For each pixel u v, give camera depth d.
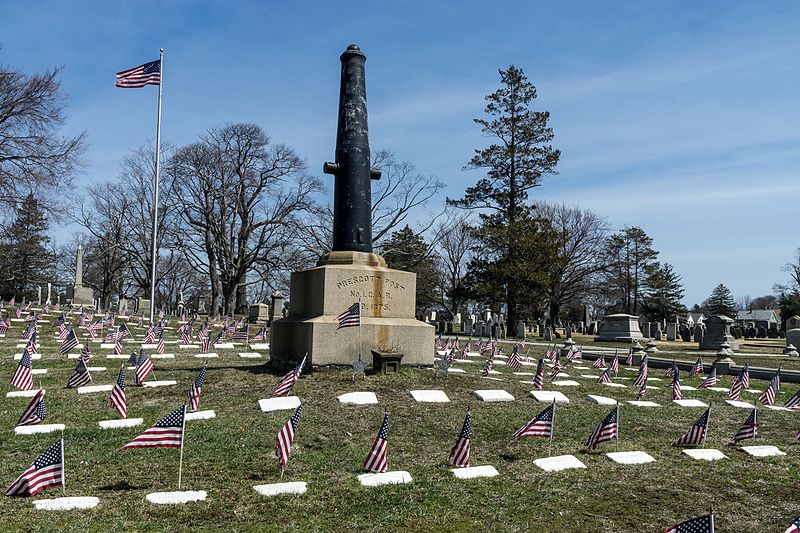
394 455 8.68
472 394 12.44
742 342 44.44
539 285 44.97
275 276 64.06
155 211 26.75
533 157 47.03
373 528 6.23
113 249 62.16
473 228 50.06
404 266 55.38
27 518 6.11
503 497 7.20
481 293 45.50
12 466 7.80
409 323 14.45
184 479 7.49
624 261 68.06
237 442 8.96
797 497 7.59
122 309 42.03
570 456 8.82
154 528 6.04
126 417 10.47
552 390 13.69
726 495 7.59
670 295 76.56
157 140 26.70
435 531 6.24
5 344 21.73
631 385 16.48
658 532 6.39
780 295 75.31
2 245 54.81
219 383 12.83
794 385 19.09
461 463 8.17
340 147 15.09
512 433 9.99
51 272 72.50
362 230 14.78
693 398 14.37
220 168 50.03
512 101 47.62
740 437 9.91
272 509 6.62
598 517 6.75
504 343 34.28
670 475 8.26
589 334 58.16
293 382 11.45
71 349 20.12
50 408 11.16
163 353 19.92
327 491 7.20
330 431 9.61
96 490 7.05
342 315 12.54
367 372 13.42
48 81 30.86
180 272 84.44
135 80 25.83
